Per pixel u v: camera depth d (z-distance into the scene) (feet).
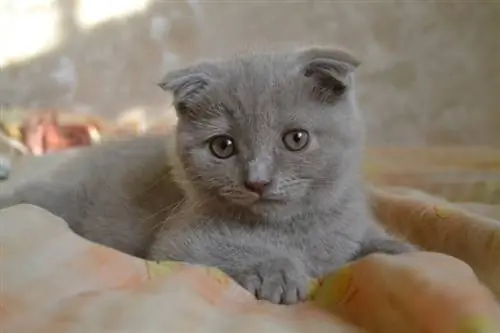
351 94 1.22
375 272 0.97
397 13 2.69
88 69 2.72
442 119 2.72
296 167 1.11
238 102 1.13
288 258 1.10
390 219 1.49
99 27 2.70
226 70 1.17
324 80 1.15
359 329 0.91
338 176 1.17
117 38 2.71
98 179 1.40
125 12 2.69
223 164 1.13
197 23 2.70
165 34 2.71
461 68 2.71
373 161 2.17
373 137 2.72
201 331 0.82
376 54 2.70
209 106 1.15
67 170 1.44
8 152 2.27
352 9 2.69
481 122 2.72
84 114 2.67
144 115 2.70
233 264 1.08
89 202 1.39
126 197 1.36
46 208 1.38
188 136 1.18
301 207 1.15
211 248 1.12
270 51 1.25
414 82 2.72
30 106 2.73
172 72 1.18
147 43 2.71
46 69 2.72
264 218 1.15
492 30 2.68
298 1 2.69
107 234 1.34
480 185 1.93
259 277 1.04
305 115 1.13
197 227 1.16
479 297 0.86
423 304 0.86
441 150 2.46
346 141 1.17
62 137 2.39
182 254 1.12
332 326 0.91
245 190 1.10
